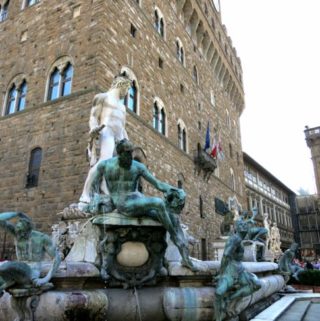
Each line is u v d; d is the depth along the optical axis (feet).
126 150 16.06
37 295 13.50
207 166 103.30
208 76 129.49
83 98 59.16
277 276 34.24
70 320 13.43
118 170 16.35
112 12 67.05
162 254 16.11
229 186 133.39
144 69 76.54
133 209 15.31
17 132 66.95
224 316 15.55
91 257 16.37
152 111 77.25
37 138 63.05
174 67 95.86
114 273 15.55
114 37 66.08
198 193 98.99
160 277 16.39
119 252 15.71
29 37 75.66
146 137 71.77
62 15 70.79
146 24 81.71
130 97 69.36
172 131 87.40
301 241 263.90
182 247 16.07
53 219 54.70
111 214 15.56
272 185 237.45
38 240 15.97
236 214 108.88
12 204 61.41
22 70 73.20
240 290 15.90
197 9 117.60
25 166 62.64
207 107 122.11
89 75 60.18
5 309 14.69
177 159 87.10
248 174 194.49
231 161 144.05
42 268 14.49
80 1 68.95
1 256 57.16
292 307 28.50
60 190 55.83
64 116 60.70
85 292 14.15
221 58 141.38
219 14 155.22
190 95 106.22
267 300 29.09
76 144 57.06
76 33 66.23
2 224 15.87
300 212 271.28
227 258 16.12
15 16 81.66
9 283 12.65
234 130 157.69
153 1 88.89
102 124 29.78
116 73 64.59
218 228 109.50
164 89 86.28
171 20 100.17
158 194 68.64
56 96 64.95
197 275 16.37
